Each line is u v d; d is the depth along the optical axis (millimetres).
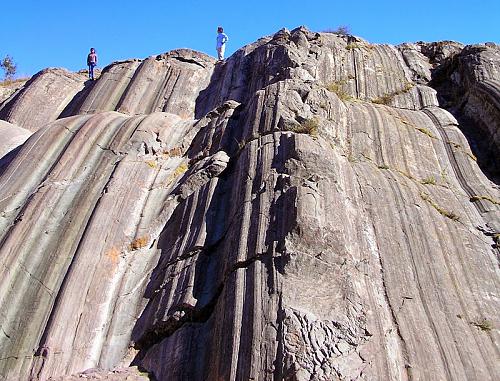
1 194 14438
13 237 12820
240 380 9016
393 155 15836
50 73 25766
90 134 16375
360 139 15883
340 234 11164
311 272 10320
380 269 11414
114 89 23281
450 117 18734
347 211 12305
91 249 12883
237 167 14539
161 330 11234
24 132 20891
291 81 17047
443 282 11625
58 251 12766
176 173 15961
